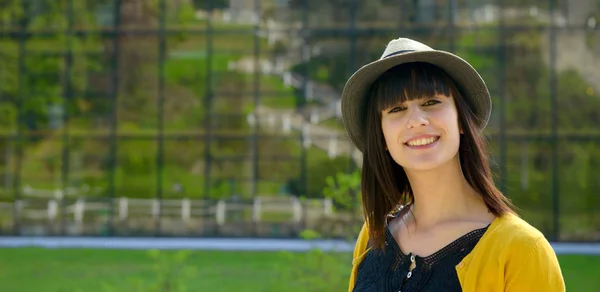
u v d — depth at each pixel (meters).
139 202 18.45
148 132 18.45
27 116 18.62
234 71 18.22
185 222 18.31
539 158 17.42
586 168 17.33
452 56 2.00
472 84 2.07
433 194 2.06
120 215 18.50
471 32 17.45
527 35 17.39
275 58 18.11
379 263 2.12
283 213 18.03
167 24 18.34
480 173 2.04
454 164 2.07
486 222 1.99
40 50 18.52
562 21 17.30
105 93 18.52
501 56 17.42
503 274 1.86
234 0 18.20
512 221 1.93
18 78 18.59
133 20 18.39
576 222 17.36
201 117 18.33
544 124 17.38
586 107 17.28
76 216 18.59
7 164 18.73
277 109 18.09
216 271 12.05
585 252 15.66
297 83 18.05
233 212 18.20
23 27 18.48
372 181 2.27
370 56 17.77
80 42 18.45
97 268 12.54
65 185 18.64
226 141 18.30
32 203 18.67
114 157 18.53
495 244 1.89
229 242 17.16
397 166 2.27
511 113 17.44
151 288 6.99
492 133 17.48
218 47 18.25
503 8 17.45
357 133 2.29
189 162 18.39
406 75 2.02
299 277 7.33
